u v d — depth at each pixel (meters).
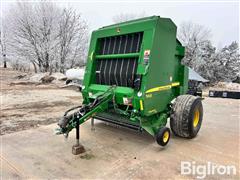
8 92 10.66
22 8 19.50
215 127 5.42
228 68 32.31
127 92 3.63
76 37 22.34
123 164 3.14
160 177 2.80
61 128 3.11
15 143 3.88
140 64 3.52
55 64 20.88
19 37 19.73
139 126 3.61
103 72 4.24
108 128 4.89
